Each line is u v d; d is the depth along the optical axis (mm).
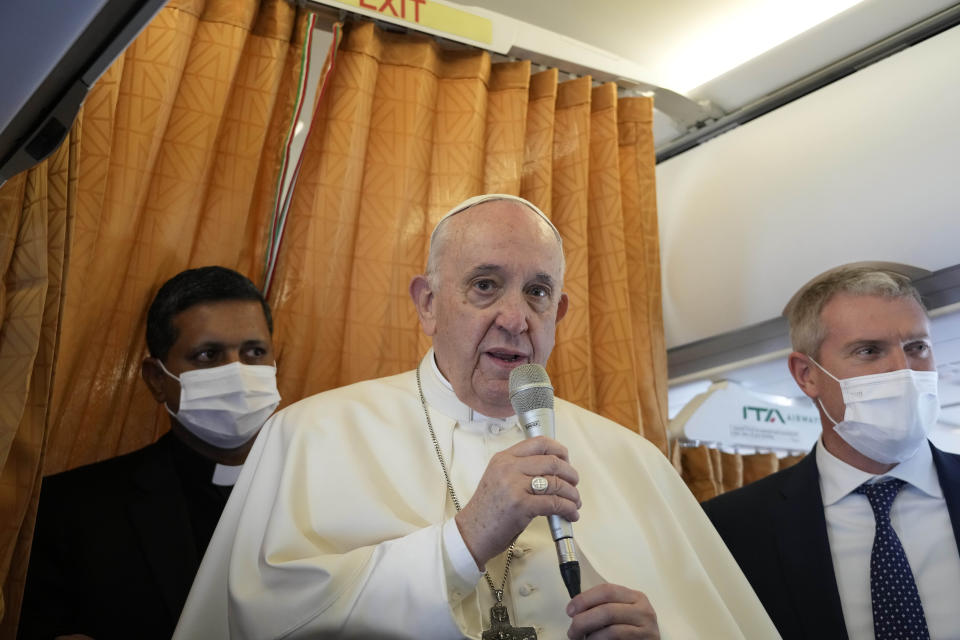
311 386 3070
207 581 1870
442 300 2018
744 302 4180
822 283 2893
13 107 987
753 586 2596
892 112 3803
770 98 4309
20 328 2152
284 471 1888
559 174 3842
